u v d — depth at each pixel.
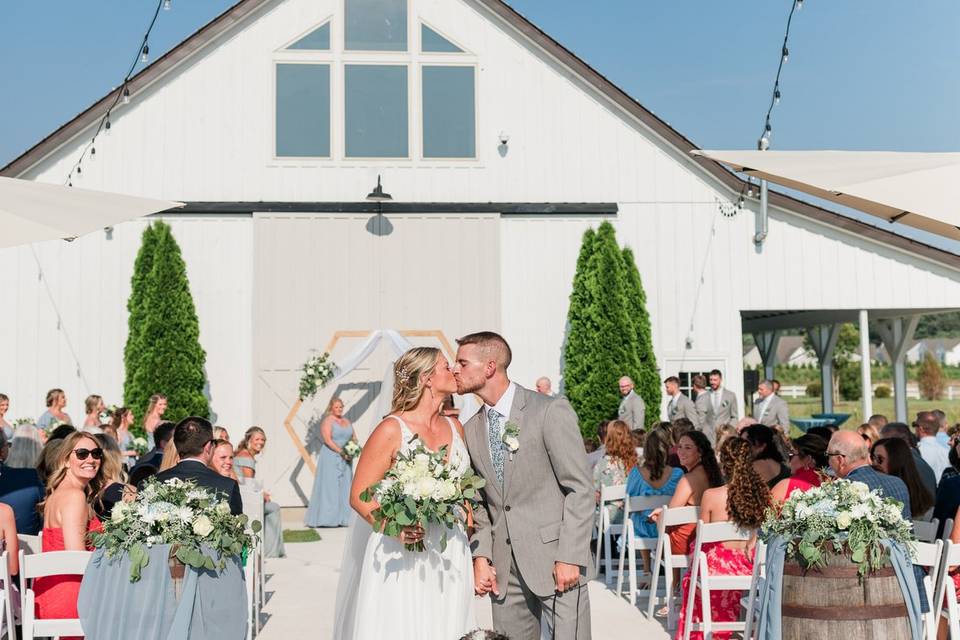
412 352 5.08
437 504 4.62
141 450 12.49
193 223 15.65
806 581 4.99
